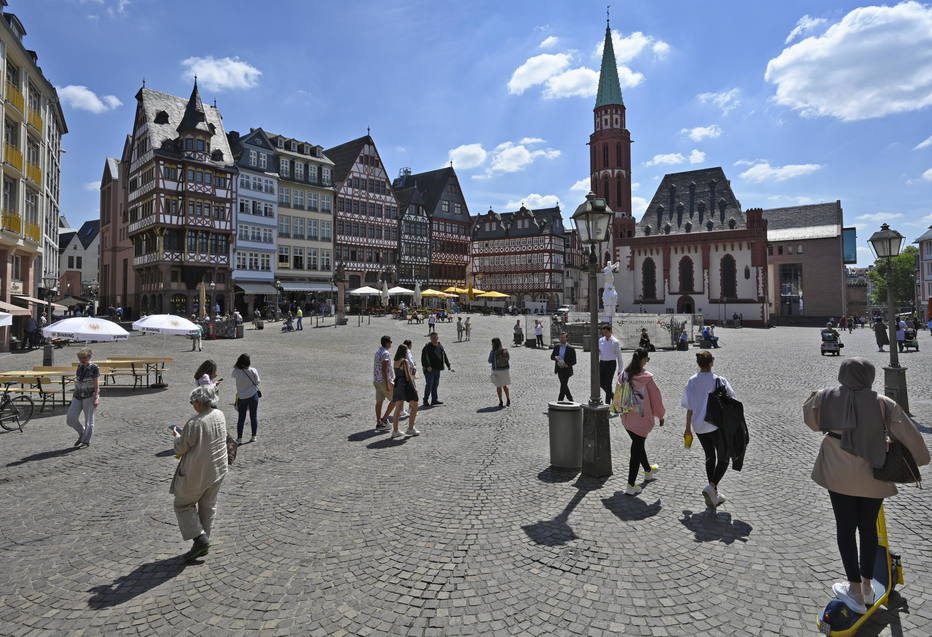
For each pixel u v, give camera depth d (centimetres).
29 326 2495
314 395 1437
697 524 554
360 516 591
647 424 641
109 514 610
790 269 8306
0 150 2205
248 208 5188
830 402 383
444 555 495
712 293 7081
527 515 585
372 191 6575
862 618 359
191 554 491
